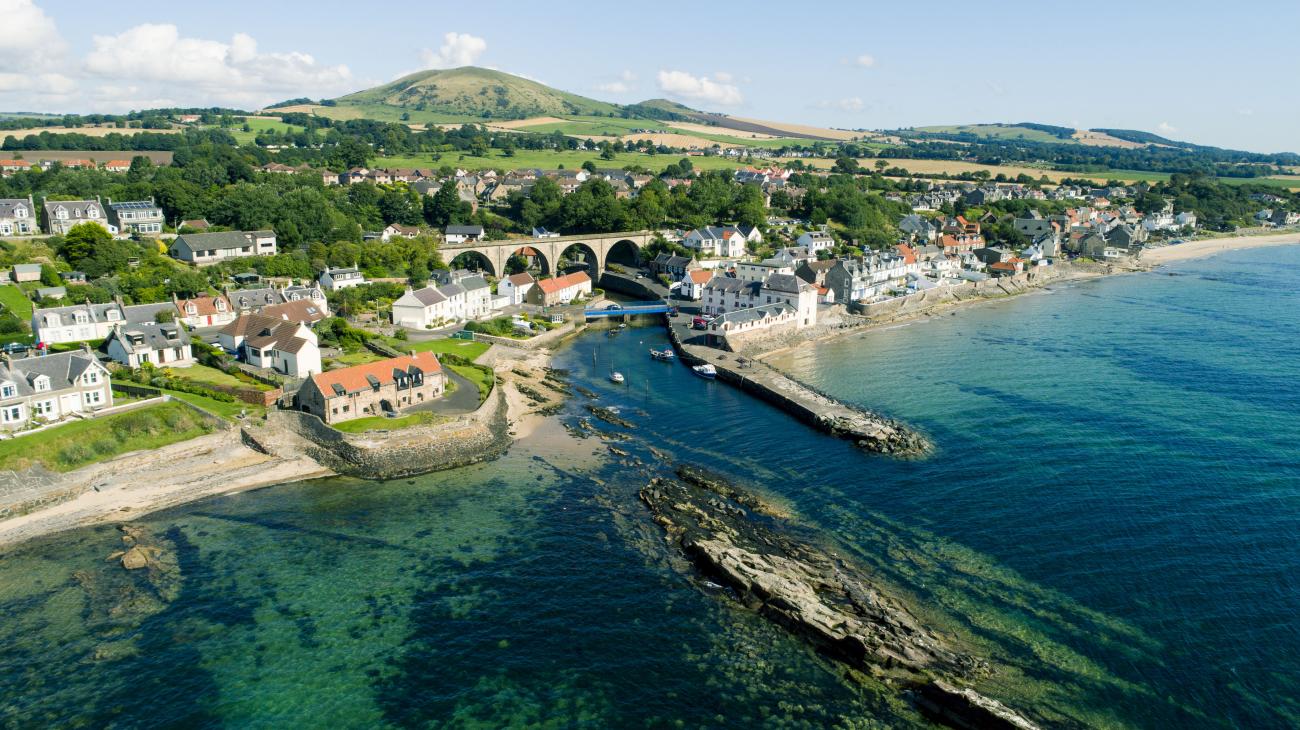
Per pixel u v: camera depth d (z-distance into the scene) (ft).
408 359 349.41
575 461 310.65
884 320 580.71
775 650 193.88
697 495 276.62
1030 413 354.54
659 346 511.81
